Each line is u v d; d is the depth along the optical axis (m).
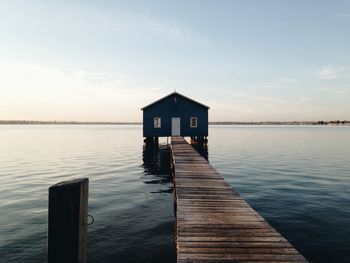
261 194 14.40
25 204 12.46
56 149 40.81
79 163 26.14
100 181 17.86
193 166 13.98
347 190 15.31
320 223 10.13
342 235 9.06
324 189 15.56
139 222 10.24
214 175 11.74
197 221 6.14
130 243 8.41
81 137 77.94
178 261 4.28
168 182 17.64
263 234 5.41
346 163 26.17
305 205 12.37
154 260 7.41
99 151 37.56
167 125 35.94
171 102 35.97
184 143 26.31
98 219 10.53
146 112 35.81
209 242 5.02
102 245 8.27
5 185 16.64
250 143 53.06
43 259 7.40
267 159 28.92
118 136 84.50
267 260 4.34
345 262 7.40
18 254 7.67
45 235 8.94
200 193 8.77
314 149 40.94
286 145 48.47
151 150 38.25
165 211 11.60
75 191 3.46
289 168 23.06
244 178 18.83
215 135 89.56
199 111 36.22
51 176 19.64
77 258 3.45
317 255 7.77
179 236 5.28
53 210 3.44
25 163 26.20
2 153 35.16
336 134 101.69
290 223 10.15
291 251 4.66
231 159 28.81
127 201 13.10
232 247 4.81
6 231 9.27
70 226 3.43
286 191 15.08
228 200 7.98
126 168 23.25
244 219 6.30
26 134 98.50
